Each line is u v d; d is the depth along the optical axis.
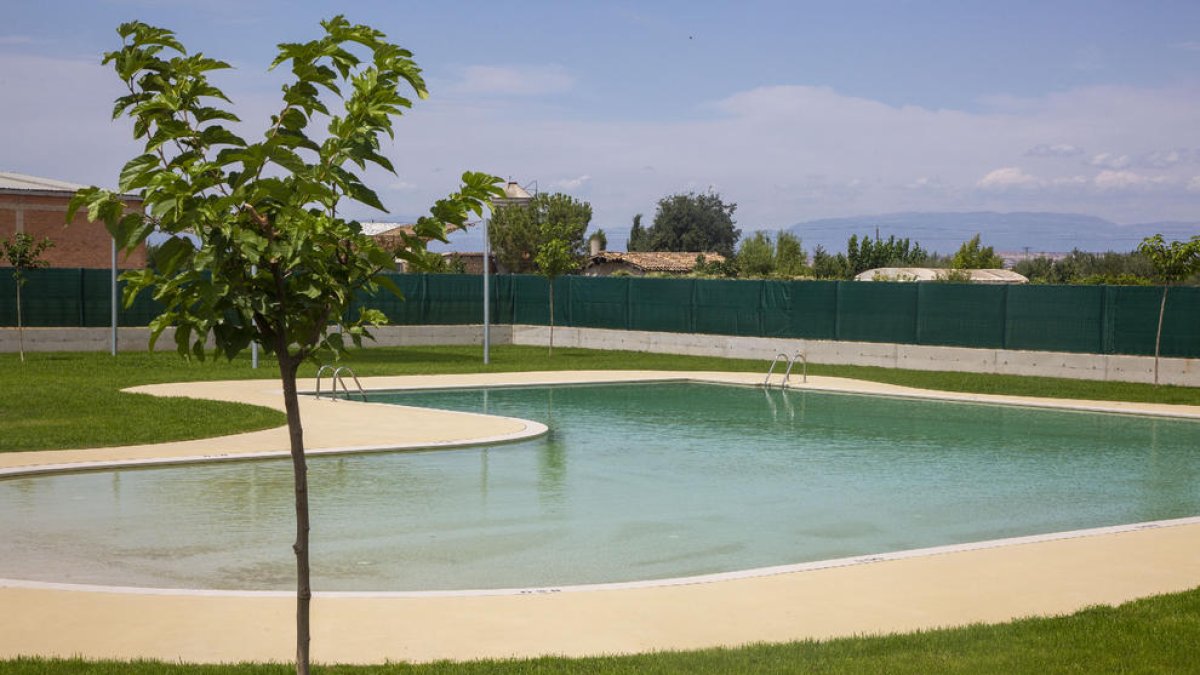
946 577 8.77
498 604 7.86
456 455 15.84
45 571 9.20
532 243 70.44
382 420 18.72
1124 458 16.22
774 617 7.58
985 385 25.94
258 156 4.18
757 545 10.44
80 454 14.60
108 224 4.19
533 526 11.19
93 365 27.94
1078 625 7.19
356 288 4.73
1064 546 9.94
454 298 38.75
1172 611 7.55
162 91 4.45
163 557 9.73
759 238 72.88
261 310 4.27
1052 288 27.70
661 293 35.75
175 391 22.38
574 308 38.19
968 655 6.55
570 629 7.25
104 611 7.55
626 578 9.15
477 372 28.59
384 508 12.04
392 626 7.28
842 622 7.46
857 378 27.92
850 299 31.56
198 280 4.31
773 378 27.62
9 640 6.87
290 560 9.66
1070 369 27.39
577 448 16.72
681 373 28.52
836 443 17.53
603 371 29.28
